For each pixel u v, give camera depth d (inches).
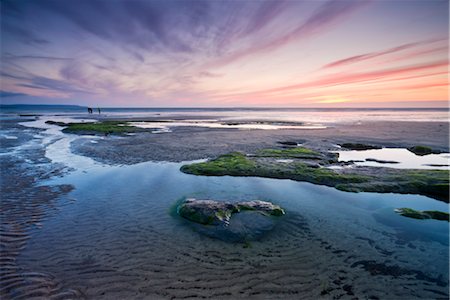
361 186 594.6
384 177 651.5
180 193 562.3
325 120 3036.4
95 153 972.6
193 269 304.8
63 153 969.5
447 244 366.3
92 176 681.6
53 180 642.2
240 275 295.3
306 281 287.3
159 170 746.2
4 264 308.2
